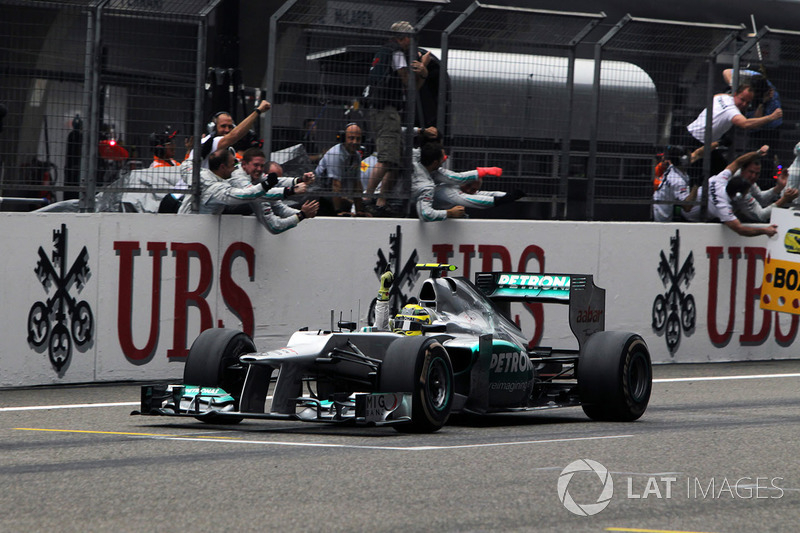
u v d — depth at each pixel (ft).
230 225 128.06
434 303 100.32
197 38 127.95
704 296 157.48
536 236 147.13
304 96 134.10
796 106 164.14
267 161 132.57
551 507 61.77
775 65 161.99
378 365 89.86
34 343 116.98
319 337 90.07
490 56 144.87
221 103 143.43
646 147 154.81
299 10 132.36
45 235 117.29
